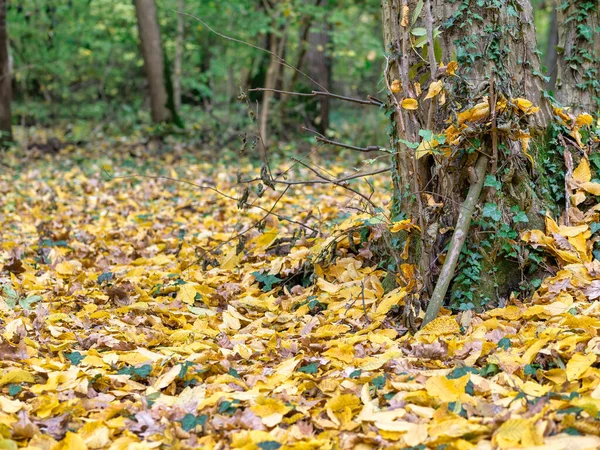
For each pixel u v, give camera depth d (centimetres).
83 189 948
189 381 308
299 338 356
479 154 371
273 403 268
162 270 520
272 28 1325
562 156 410
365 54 1424
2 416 262
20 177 1055
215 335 372
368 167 1166
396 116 393
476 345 315
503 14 379
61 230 687
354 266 431
